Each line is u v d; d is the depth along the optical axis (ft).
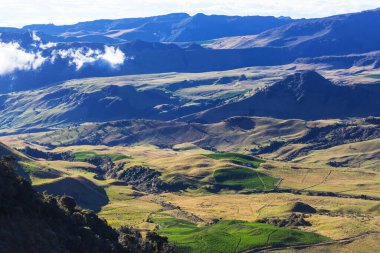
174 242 611.06
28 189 367.66
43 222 348.59
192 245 608.19
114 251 394.93
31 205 354.33
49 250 320.70
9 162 417.69
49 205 379.55
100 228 431.84
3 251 289.12
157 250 466.70
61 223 371.97
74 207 442.50
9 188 342.03
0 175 349.82
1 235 300.81
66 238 352.28
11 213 325.62
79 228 383.65
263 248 612.70
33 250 310.65
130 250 419.74
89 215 437.58
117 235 449.48
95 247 374.63
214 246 609.83
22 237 313.94
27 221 332.60
